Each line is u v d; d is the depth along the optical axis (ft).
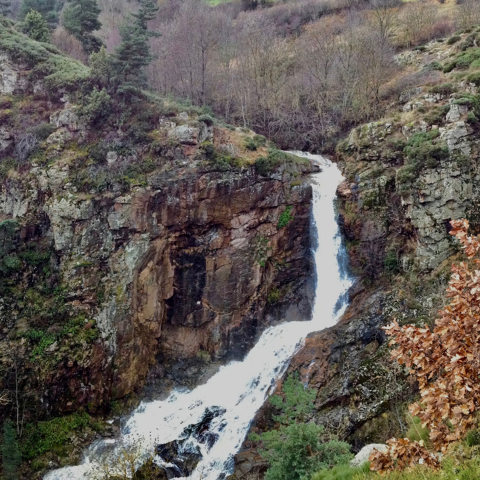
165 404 83.92
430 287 79.05
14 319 81.92
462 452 30.42
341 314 88.94
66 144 93.56
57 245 85.46
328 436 64.44
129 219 86.38
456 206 82.74
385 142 98.63
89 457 73.61
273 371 82.64
